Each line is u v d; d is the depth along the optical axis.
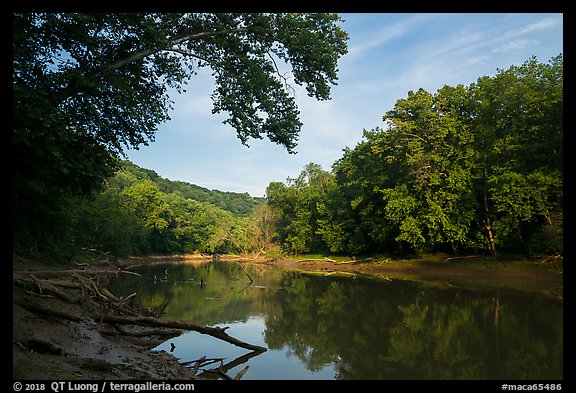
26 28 10.69
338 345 13.48
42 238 17.23
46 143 10.32
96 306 14.69
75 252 30.02
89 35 11.70
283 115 17.05
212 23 15.49
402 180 39.44
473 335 14.18
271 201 72.94
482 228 36.53
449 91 35.66
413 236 35.97
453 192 34.22
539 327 15.12
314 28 16.53
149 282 32.94
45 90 11.20
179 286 30.28
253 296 25.02
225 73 15.51
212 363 11.55
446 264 36.78
